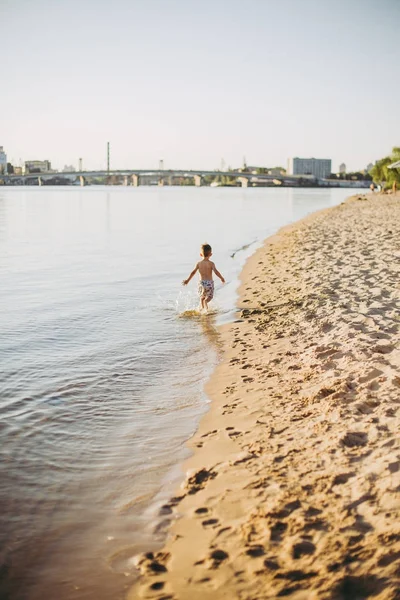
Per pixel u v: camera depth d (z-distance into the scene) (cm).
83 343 812
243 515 362
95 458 469
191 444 489
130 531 365
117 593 308
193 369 695
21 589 314
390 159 8350
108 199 8762
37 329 887
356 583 284
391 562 293
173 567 323
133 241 2342
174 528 364
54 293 1183
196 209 5497
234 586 297
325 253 1623
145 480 431
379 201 5478
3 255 1836
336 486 378
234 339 812
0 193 12938
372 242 1822
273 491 383
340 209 4472
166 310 1027
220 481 412
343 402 521
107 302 1094
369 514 339
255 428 498
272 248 1948
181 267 1576
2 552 347
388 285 1055
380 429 455
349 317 837
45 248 2059
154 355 755
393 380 556
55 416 554
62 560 338
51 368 698
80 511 391
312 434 466
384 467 392
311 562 304
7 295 1157
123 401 595
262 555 317
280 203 7294
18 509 393
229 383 631
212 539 342
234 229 3011
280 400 557
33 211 4928
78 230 2916
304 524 338
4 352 762
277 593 287
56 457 470
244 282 1293
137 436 510
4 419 544
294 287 1138
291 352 711
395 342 692
